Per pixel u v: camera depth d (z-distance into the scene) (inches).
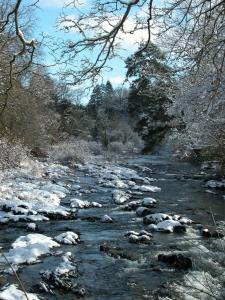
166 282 348.5
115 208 665.6
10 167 925.8
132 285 344.2
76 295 322.0
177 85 635.5
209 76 520.1
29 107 1071.0
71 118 2046.0
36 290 324.2
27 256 392.2
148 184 977.5
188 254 414.6
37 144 1317.7
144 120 1860.2
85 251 431.2
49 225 538.0
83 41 213.6
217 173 1046.4
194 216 614.2
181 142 841.5
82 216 597.6
